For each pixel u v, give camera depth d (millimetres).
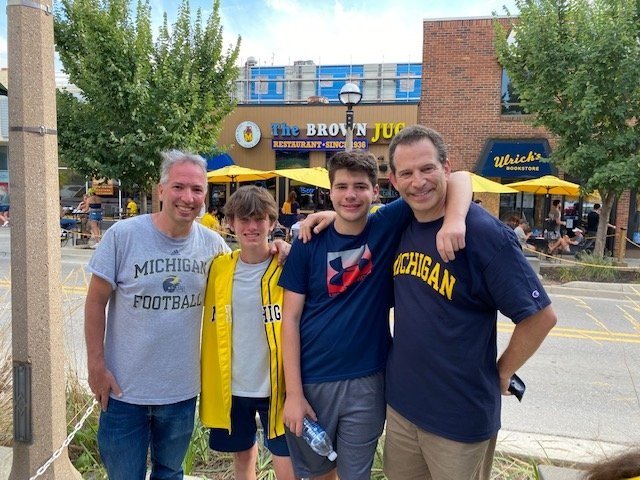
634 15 10500
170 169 2277
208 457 3232
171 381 2336
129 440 2326
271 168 19875
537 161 15945
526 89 11688
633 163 10562
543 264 12219
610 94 10828
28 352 2277
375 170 2236
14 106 2158
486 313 1995
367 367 2256
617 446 3578
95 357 2266
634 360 5801
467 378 1976
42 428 2334
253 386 2465
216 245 2582
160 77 13875
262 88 32812
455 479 2020
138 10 14070
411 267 2092
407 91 32219
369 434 2285
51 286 2309
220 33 15281
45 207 2252
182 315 2355
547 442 3615
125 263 2285
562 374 5309
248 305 2432
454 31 16328
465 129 16516
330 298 2260
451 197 2047
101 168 13898
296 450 2367
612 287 10125
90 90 13594
